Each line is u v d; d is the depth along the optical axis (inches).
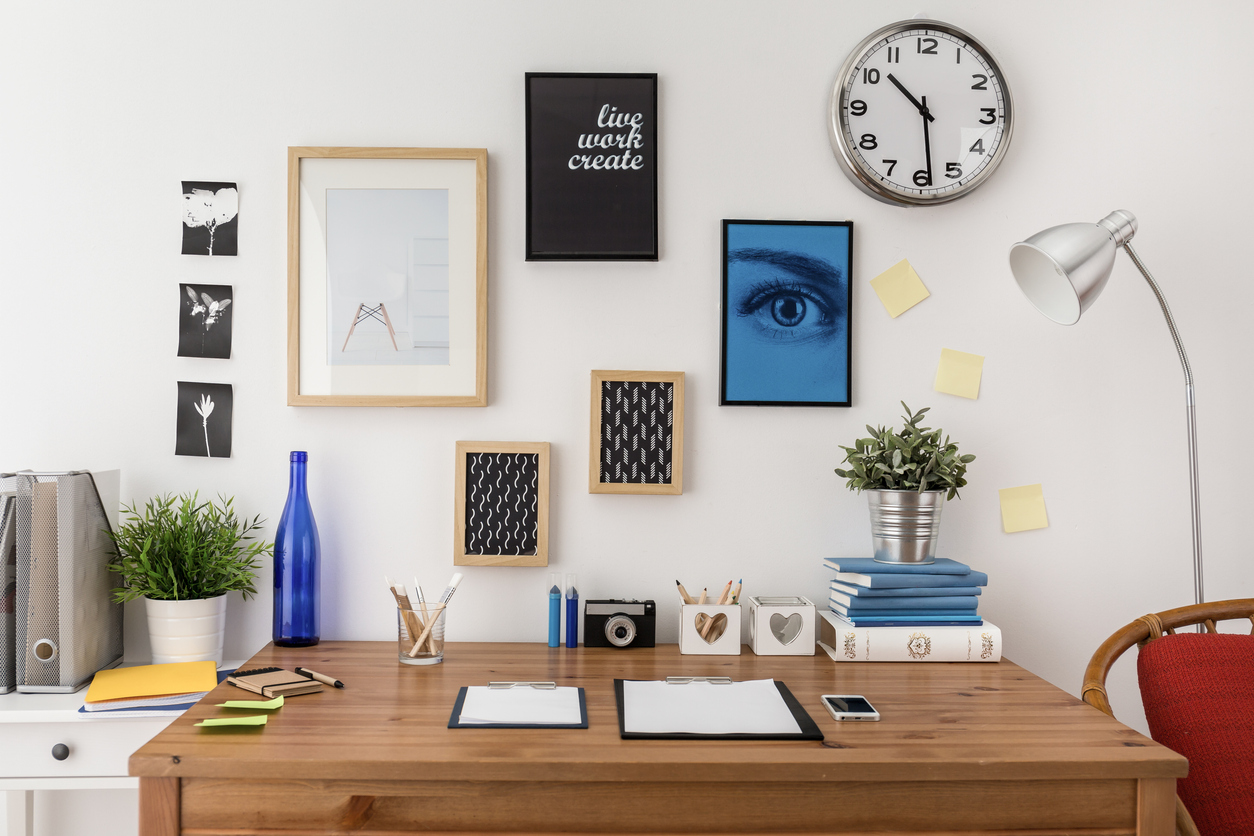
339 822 39.1
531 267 61.4
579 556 61.9
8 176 59.9
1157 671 48.1
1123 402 63.4
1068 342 63.2
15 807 57.1
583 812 39.6
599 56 61.3
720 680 50.1
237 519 61.1
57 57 59.9
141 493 60.9
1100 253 51.7
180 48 60.2
